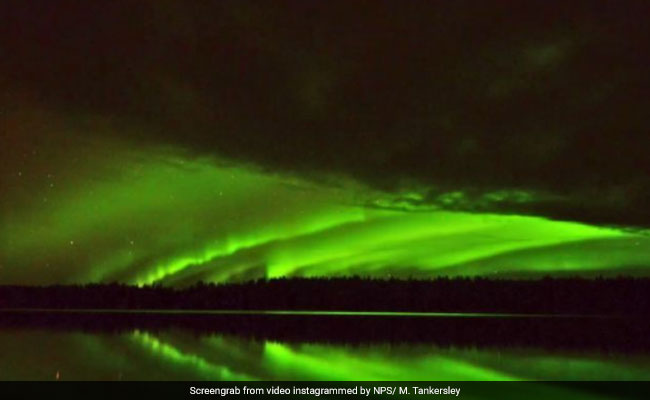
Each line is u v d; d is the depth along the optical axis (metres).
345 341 16.45
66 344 14.90
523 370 12.56
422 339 17.06
